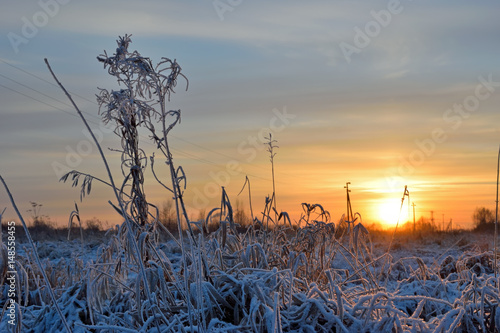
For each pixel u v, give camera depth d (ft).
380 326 12.64
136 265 16.16
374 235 62.44
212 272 14.93
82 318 15.83
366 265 17.17
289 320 13.44
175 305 14.06
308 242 17.19
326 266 17.52
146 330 13.21
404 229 77.05
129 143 15.55
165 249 32.30
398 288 18.07
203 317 12.17
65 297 16.53
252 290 13.53
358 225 17.12
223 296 13.99
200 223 14.80
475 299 14.60
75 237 61.67
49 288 11.36
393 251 43.70
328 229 17.47
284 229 17.84
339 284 16.97
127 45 14.57
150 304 12.85
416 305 16.49
